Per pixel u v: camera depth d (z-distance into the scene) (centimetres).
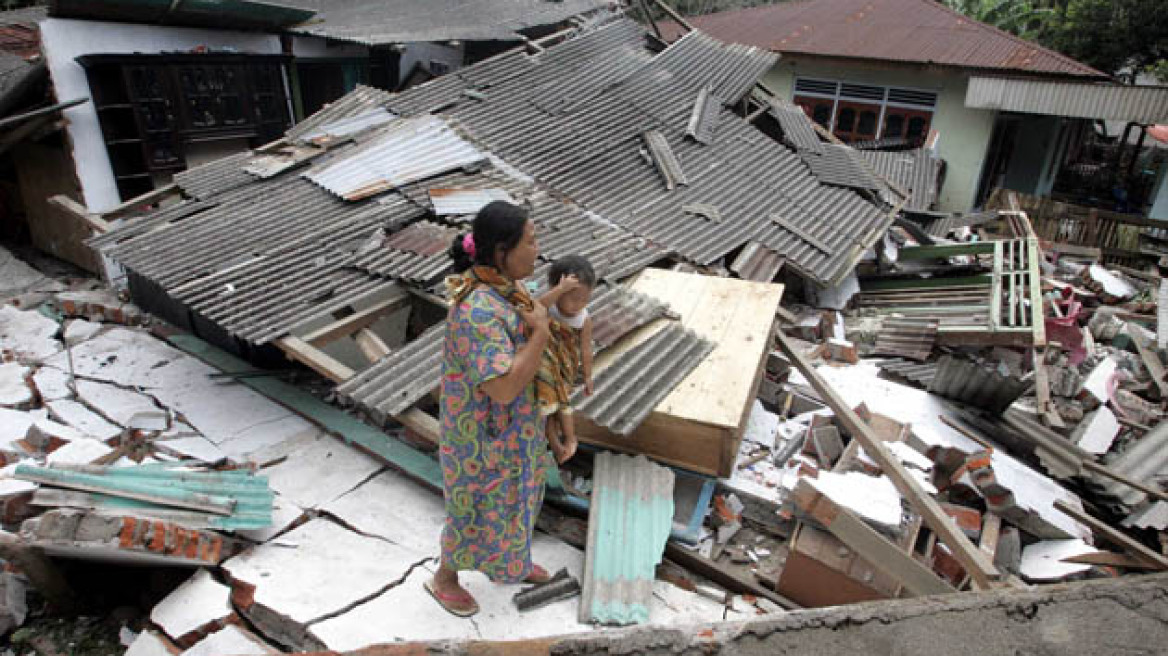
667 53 956
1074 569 380
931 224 1053
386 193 582
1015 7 1814
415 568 314
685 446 369
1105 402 633
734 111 955
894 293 795
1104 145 2053
